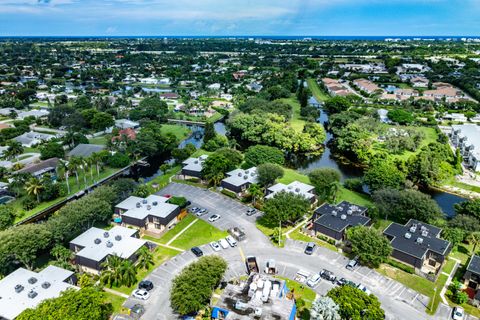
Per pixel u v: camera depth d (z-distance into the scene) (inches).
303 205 4052.7
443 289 3129.9
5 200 4916.3
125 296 3016.7
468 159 6432.1
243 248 3710.6
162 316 2792.8
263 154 5816.9
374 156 6289.4
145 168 6486.2
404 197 4190.5
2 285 2896.2
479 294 2933.1
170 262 3474.4
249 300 2719.0
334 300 2581.2
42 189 4827.8
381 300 2979.8
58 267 3152.1
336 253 3627.0
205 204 4690.0
